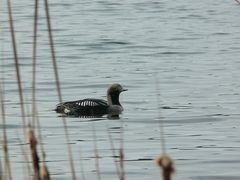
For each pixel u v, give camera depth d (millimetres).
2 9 52031
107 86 26375
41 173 6602
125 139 17547
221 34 41219
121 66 30797
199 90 24859
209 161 15000
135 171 14180
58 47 36375
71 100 23781
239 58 32750
